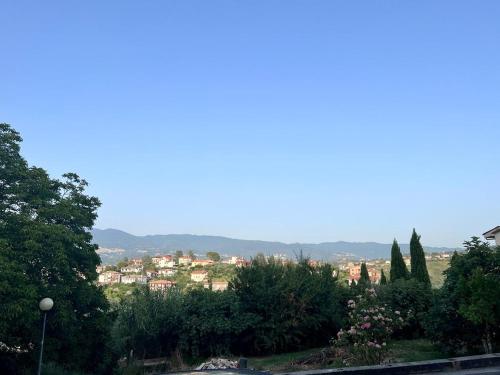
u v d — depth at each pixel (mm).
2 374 18781
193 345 28344
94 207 24234
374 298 19453
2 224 17703
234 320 28531
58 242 18625
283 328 28531
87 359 22781
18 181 19859
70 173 24141
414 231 40969
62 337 20156
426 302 27750
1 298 15602
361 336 17812
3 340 17266
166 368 25219
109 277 132375
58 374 19109
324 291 29703
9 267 15898
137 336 29125
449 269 18094
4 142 19828
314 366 19812
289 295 28656
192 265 166125
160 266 173250
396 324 18969
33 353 18891
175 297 30094
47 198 21000
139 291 30750
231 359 25594
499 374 6281
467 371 6469
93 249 22469
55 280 19391
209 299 29422
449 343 18000
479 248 17391
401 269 42906
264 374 6594
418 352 20406
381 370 6484
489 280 15398
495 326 16047
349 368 6613
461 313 15641
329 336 30297
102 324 22297
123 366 26953
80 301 20688
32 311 16547
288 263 31906
